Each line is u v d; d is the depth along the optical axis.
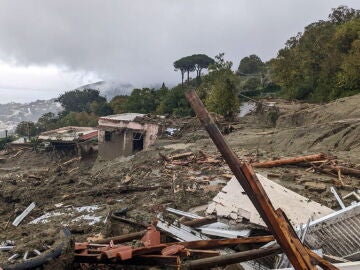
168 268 4.64
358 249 6.66
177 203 10.75
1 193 14.73
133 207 10.73
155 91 57.44
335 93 35.53
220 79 38.47
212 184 12.98
